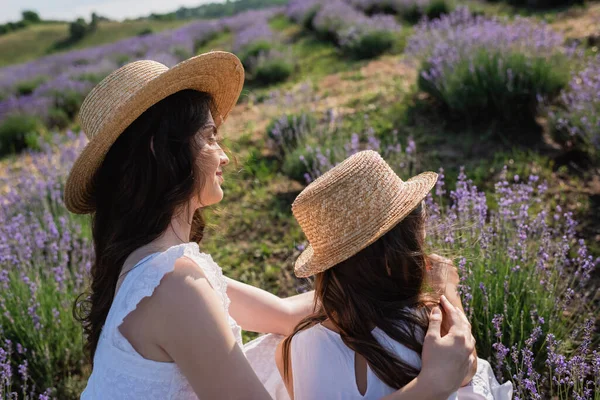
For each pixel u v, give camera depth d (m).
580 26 8.91
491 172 4.73
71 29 54.41
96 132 1.77
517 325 2.79
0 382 2.87
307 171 5.24
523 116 5.55
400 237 1.77
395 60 9.53
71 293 3.59
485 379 2.10
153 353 1.61
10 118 10.30
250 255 4.29
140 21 60.16
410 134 5.68
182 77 1.71
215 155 1.80
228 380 1.57
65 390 3.13
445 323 1.86
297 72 10.98
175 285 1.58
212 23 22.39
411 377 1.71
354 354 1.76
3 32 65.31
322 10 14.84
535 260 2.97
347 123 6.21
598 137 4.38
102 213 1.82
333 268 1.82
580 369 2.39
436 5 13.19
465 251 2.98
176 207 1.76
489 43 6.16
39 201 5.28
